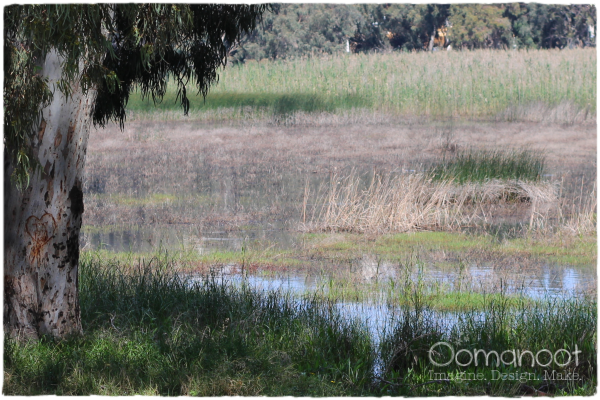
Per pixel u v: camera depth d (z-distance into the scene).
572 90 66.81
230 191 38.41
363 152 50.78
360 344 14.60
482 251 25.25
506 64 72.06
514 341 14.53
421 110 68.25
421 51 78.38
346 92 70.62
